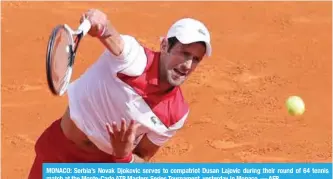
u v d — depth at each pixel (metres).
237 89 53.09
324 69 57.81
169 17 70.12
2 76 54.16
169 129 22.34
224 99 51.19
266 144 44.59
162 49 21.02
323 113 49.41
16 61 57.28
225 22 69.06
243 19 70.06
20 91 51.81
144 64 20.91
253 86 53.81
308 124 47.62
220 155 43.09
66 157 23.33
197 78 54.53
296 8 73.25
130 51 20.66
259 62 58.84
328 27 68.12
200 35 20.23
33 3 71.38
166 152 43.09
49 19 67.31
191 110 49.06
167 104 21.78
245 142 44.81
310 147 44.34
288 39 64.69
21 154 42.91
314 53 61.31
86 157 23.25
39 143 23.62
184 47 20.38
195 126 46.78
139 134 22.27
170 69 20.72
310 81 55.16
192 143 44.50
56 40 17.70
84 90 21.66
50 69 17.27
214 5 73.88
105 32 19.81
